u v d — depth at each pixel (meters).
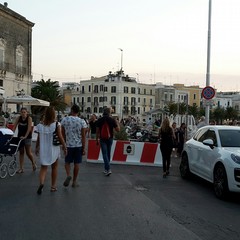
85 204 5.91
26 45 40.88
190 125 20.84
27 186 7.18
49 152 6.58
